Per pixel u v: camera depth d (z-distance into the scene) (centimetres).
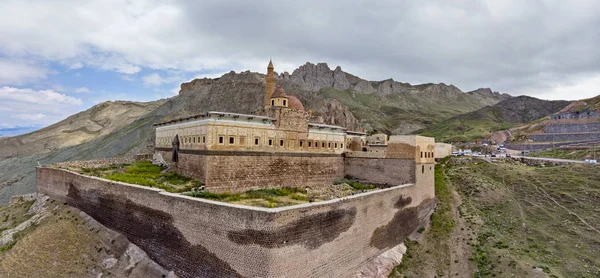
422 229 4628
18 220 4612
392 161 5016
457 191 5606
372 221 3616
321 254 2858
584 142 9738
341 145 5784
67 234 3562
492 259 3666
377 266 3544
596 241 3688
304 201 3775
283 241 2477
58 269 3103
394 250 3984
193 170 4422
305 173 5156
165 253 3011
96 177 4078
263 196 4038
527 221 4372
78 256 3278
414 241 4344
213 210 2664
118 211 3544
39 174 5444
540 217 4412
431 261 3938
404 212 4328
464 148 11906
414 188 4625
